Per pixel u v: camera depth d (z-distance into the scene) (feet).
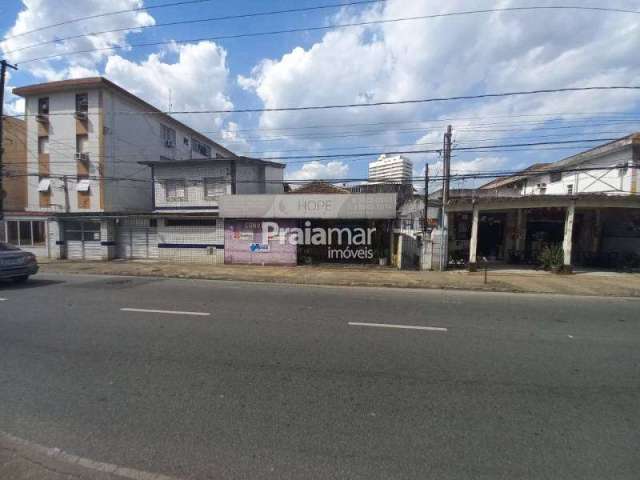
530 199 43.14
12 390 11.65
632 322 20.90
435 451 8.46
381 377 12.79
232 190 65.10
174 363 14.01
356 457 8.21
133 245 58.70
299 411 10.36
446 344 16.52
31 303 25.35
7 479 7.47
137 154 77.56
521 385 12.21
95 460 8.10
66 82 68.23
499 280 37.29
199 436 9.04
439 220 46.73
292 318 21.21
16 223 63.05
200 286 33.81
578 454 8.38
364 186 85.71
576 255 52.47
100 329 18.67
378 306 24.85
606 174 52.95
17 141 73.41
